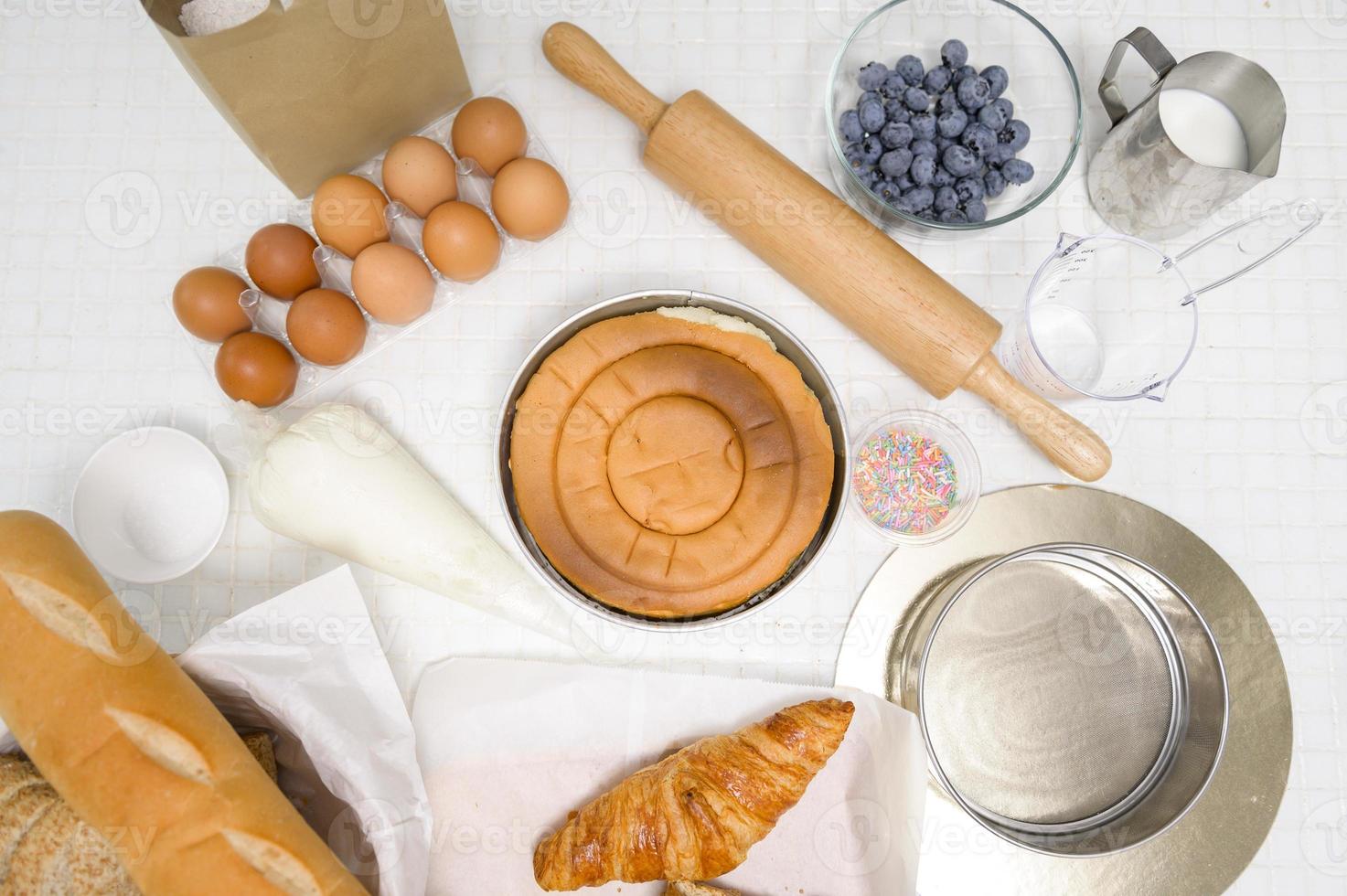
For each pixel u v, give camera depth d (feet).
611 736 2.99
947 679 3.06
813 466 2.85
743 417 2.86
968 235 3.14
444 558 2.96
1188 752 2.97
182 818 2.59
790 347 2.96
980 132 3.01
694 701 3.00
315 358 2.96
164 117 3.16
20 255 3.13
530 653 3.04
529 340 3.11
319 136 2.93
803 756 2.83
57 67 3.16
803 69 3.17
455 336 3.11
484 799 2.97
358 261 2.90
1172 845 3.01
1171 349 3.16
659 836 2.80
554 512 2.84
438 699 2.99
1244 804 3.02
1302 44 3.19
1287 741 3.04
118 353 3.11
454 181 2.97
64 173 3.14
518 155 3.01
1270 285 3.16
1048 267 3.08
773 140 3.17
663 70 3.17
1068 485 3.11
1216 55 2.94
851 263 2.92
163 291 3.13
